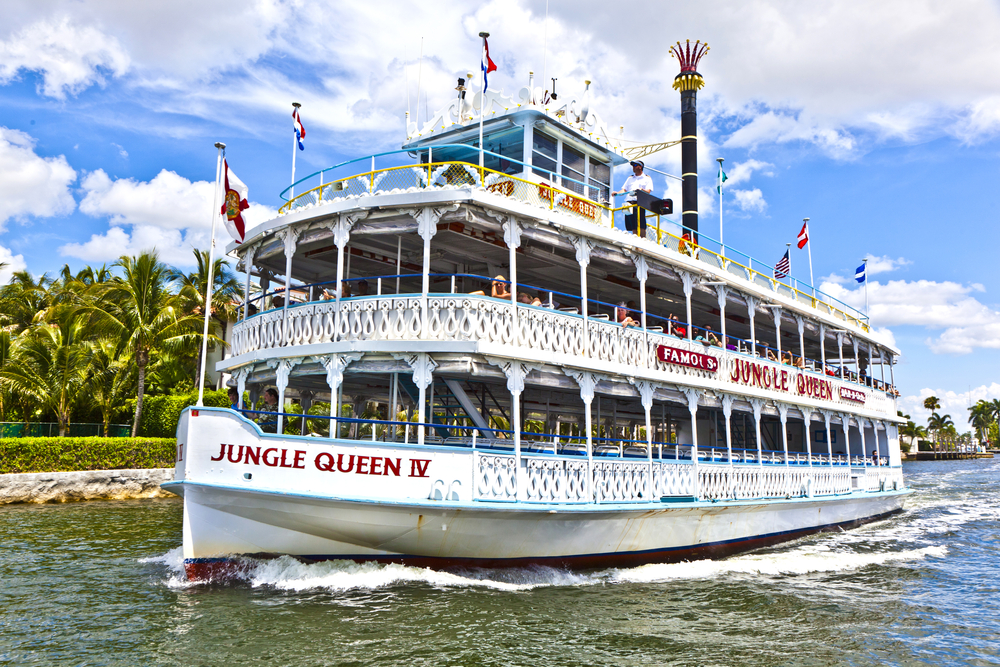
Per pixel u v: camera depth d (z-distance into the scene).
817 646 12.38
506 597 13.95
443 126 21.08
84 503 29.95
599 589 15.11
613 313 24.88
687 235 27.31
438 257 19.66
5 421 34.22
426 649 11.07
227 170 15.77
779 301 23.38
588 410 16.45
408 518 13.96
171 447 34.97
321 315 16.06
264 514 13.51
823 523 24.88
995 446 182.62
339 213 15.99
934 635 13.24
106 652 10.73
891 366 32.84
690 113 28.11
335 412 15.28
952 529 27.09
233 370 18.92
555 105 20.41
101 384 36.50
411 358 15.02
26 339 35.62
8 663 10.33
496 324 15.12
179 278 44.47
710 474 19.14
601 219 18.73
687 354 19.08
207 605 12.80
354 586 13.95
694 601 14.73
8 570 15.82
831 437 30.23
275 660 10.48
